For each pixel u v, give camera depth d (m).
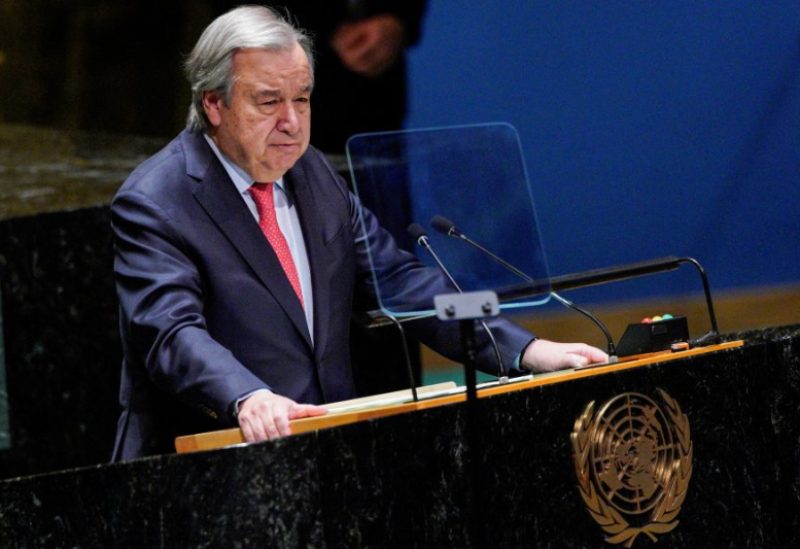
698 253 24.44
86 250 16.02
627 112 24.53
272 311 9.79
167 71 28.86
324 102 21.72
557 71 24.58
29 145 22.31
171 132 29.05
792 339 9.39
